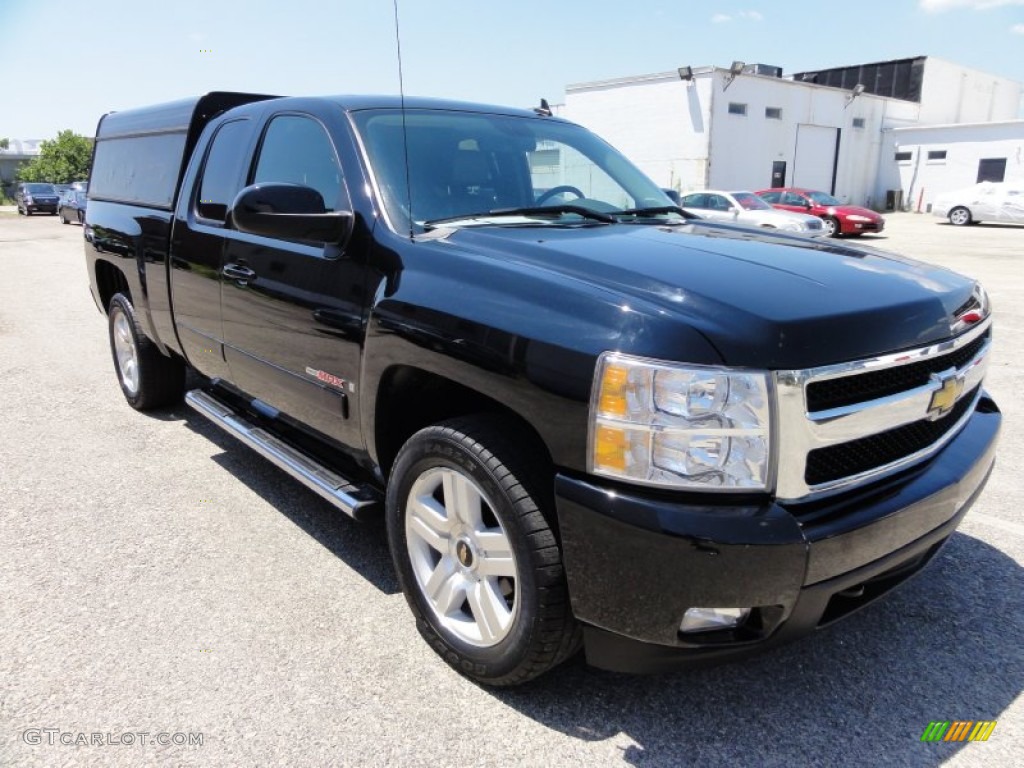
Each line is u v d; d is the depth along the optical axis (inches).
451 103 148.3
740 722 97.0
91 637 113.7
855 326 85.4
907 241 820.6
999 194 1018.7
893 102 1477.6
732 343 79.6
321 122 133.1
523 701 100.6
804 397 80.4
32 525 150.0
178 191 175.6
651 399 79.2
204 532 147.7
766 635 84.7
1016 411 217.6
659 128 1216.8
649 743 93.5
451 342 96.8
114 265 206.2
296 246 128.5
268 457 140.0
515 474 91.4
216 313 155.8
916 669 107.3
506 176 136.2
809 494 83.1
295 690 102.5
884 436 91.0
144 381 212.1
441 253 105.2
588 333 84.3
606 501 81.6
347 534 147.5
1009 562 135.6
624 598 83.0
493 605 98.5
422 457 103.0
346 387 118.7
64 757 90.3
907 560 93.7
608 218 129.3
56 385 254.7
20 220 1288.1
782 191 910.4
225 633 115.0
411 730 95.3
